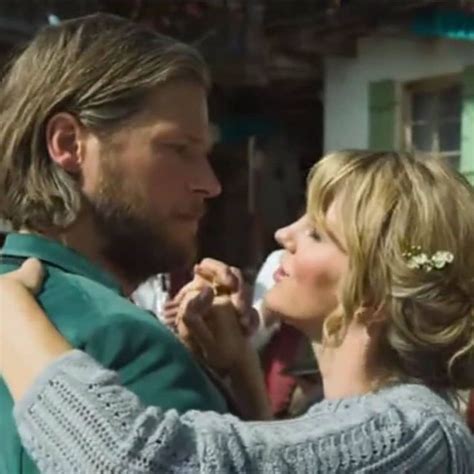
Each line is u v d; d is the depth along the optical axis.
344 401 2.43
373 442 2.28
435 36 10.88
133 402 2.17
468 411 3.66
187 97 2.55
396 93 11.42
